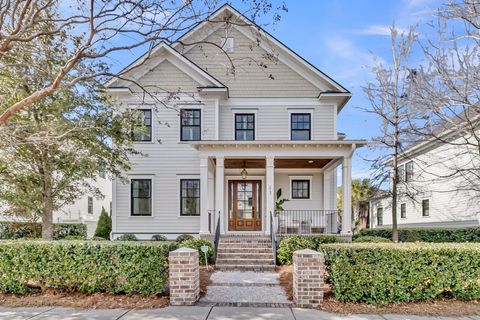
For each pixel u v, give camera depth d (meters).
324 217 14.98
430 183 16.05
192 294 6.30
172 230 14.48
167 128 14.77
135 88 14.86
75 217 20.30
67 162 11.34
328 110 15.45
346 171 12.34
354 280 6.23
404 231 14.90
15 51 8.09
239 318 5.51
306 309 6.00
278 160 13.82
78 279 6.68
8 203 13.09
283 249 10.66
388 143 14.18
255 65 15.63
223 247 11.40
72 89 10.56
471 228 14.06
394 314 5.72
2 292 6.83
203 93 14.70
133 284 6.59
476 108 9.39
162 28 7.14
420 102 10.55
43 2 8.28
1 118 6.50
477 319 5.51
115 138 11.88
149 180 14.69
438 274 6.23
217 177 12.45
